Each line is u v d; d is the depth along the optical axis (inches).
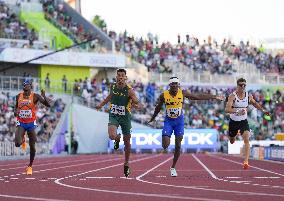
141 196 645.9
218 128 3668.8
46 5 3922.2
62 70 3750.0
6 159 2353.6
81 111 3324.3
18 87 3230.8
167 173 1185.4
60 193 692.7
